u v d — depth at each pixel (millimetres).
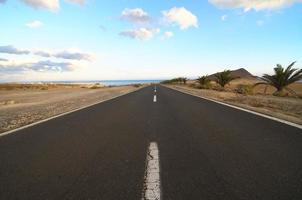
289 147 4602
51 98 20703
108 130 6652
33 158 4316
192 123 7348
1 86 49094
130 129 6723
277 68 23438
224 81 34531
